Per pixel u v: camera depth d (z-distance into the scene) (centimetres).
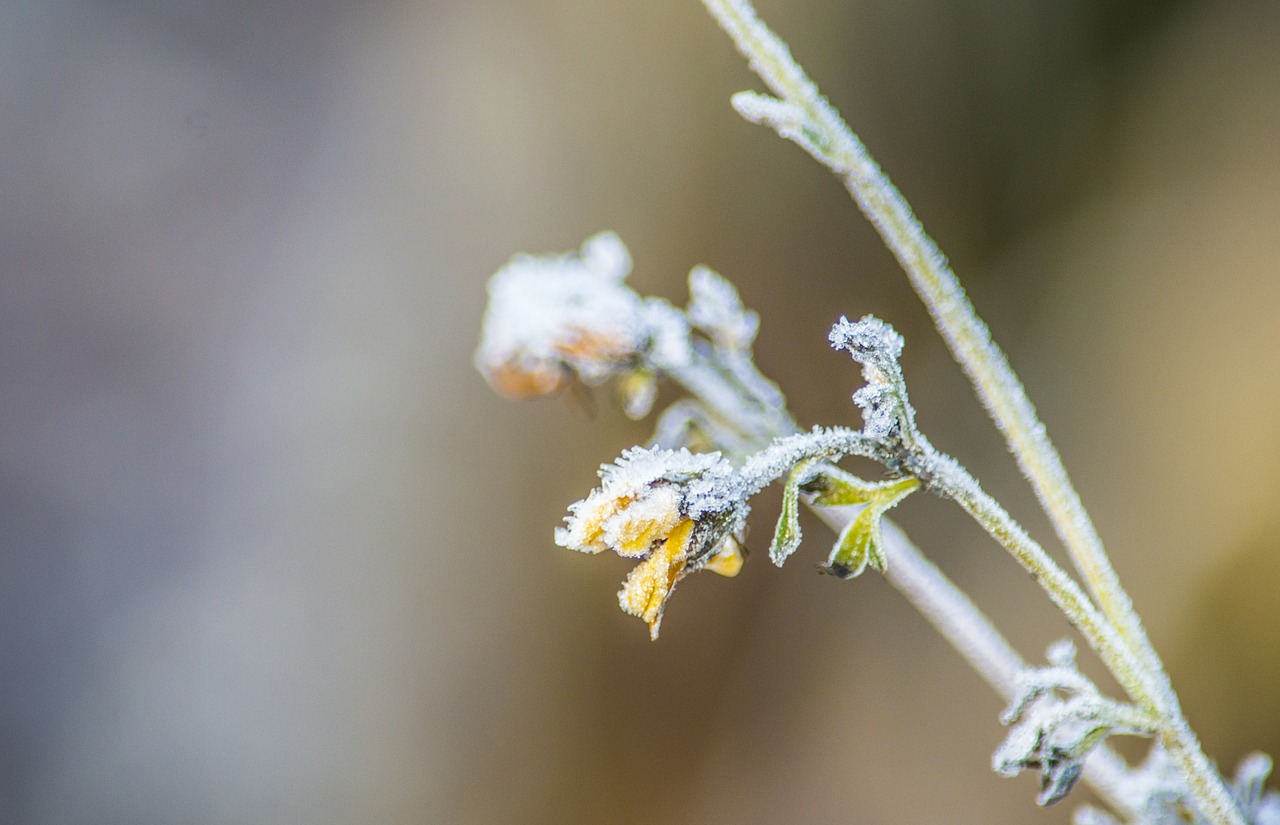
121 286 84
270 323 84
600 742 76
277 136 85
